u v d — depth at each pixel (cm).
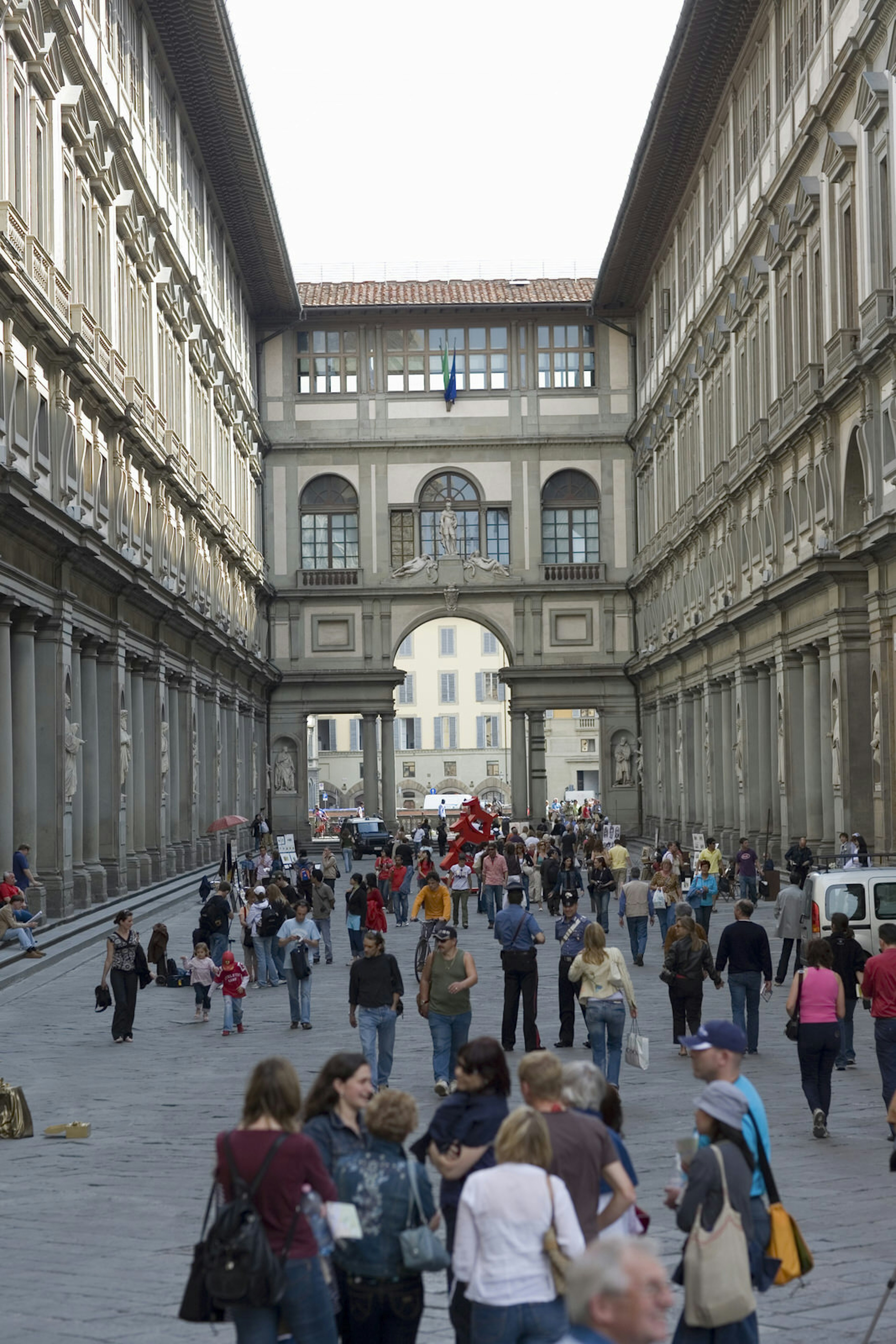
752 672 5488
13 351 3312
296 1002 2569
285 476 8256
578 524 8281
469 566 8188
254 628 7731
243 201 6762
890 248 3678
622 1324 475
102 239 4322
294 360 8281
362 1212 814
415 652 13138
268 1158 774
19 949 3322
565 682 8188
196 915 4581
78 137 3903
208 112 5862
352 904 3316
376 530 8225
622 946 3738
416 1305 815
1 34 3228
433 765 13100
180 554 5528
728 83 5581
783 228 4716
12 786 3481
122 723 4506
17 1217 1365
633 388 8250
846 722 4150
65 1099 1944
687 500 6525
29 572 3528
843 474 4112
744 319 5338
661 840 7469
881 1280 1150
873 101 3650
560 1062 840
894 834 3750
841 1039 2052
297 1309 768
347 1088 873
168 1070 2166
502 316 8262
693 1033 2202
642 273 7725
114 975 2428
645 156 6319
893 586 3728
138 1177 1515
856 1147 1600
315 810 11594
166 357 5325
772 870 4784
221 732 6756
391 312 8175
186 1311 758
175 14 5094
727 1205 798
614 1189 823
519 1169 762
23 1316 1075
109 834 4441
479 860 4903
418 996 1923
